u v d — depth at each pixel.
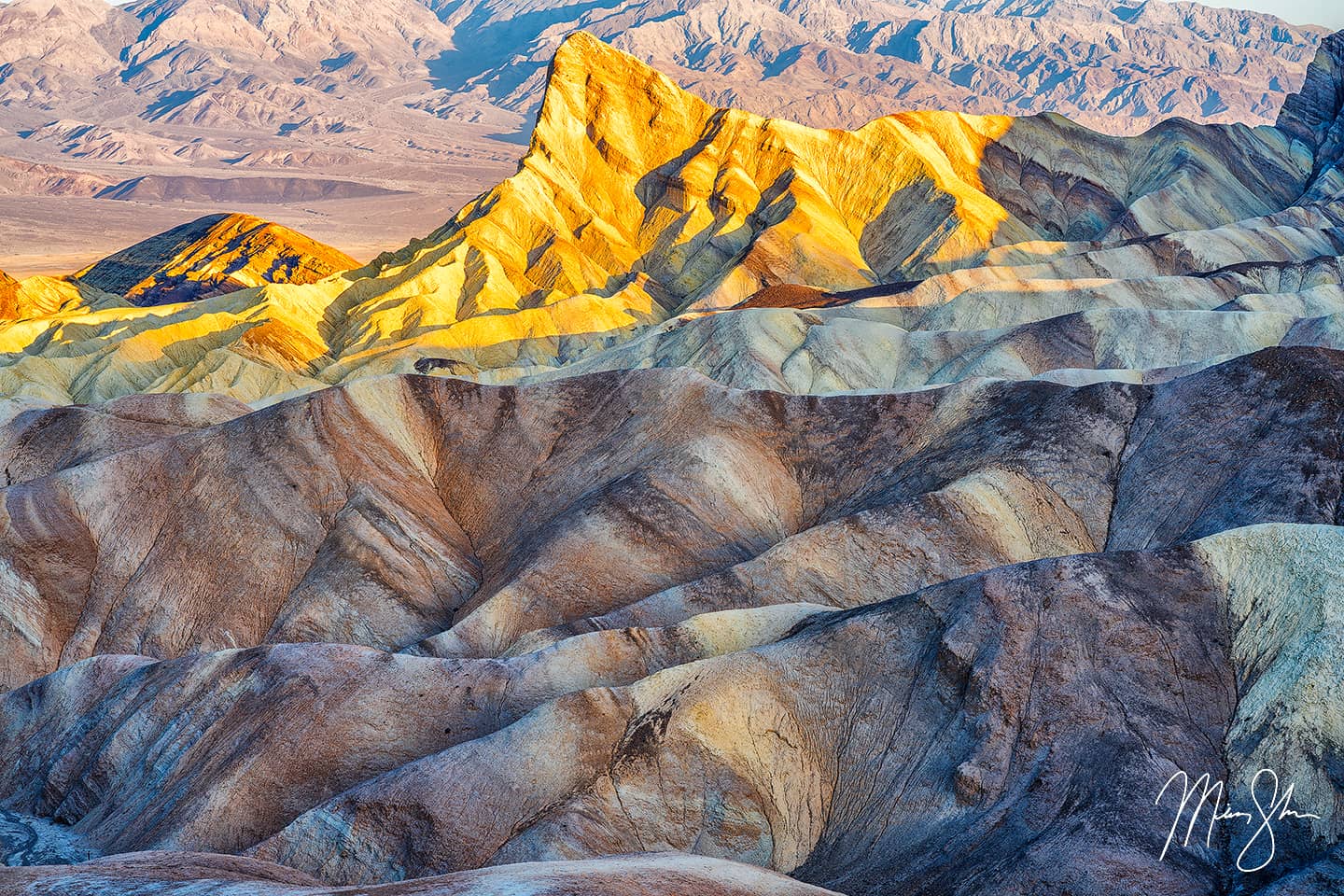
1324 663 34.12
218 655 46.91
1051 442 56.38
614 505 59.16
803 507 61.56
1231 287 102.69
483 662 44.44
